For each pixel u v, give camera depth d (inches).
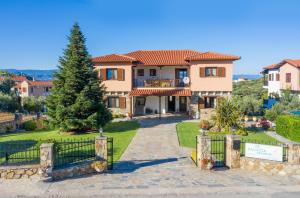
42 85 3814.0
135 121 1391.5
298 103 1546.5
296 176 625.6
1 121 1284.4
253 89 2815.0
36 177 585.3
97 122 1120.8
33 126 1336.1
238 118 1107.9
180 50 1780.3
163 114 1599.4
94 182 581.9
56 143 641.0
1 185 551.8
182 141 973.2
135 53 1752.0
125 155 800.9
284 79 2021.4
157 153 823.1
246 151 681.6
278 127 1112.8
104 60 1513.3
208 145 668.7
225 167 684.7
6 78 3171.8
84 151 749.3
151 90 1541.6
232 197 514.0
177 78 1620.3
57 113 1094.4
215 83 1496.1
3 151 681.6
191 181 589.3
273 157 651.5
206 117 1322.6
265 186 562.9
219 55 1505.9
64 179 595.5
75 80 1115.3
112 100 1563.7
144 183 577.3
